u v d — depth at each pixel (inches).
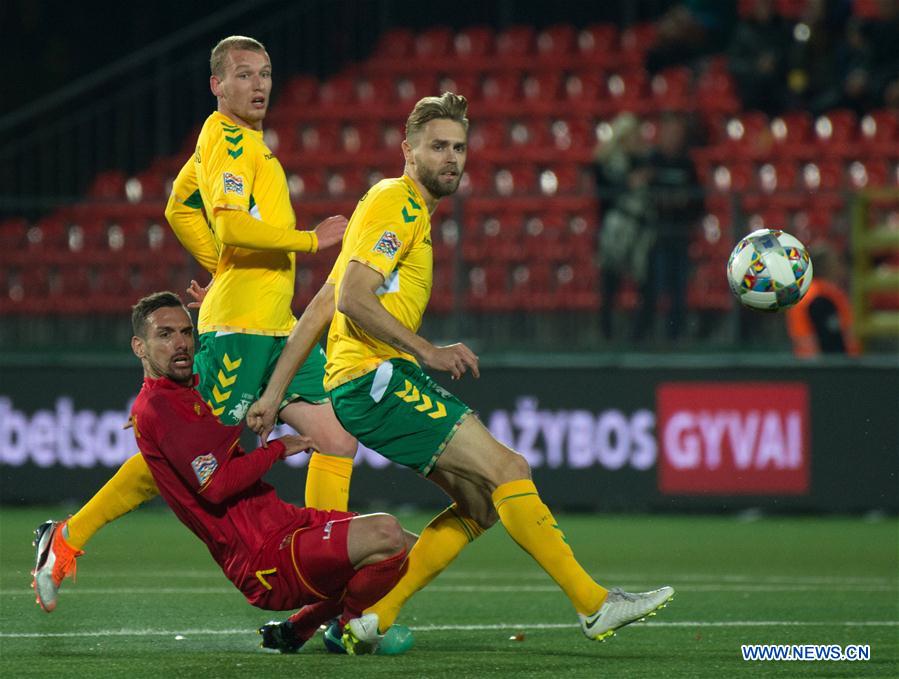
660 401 1692.9
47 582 841.5
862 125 2326.5
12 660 753.6
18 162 2319.1
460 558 1355.8
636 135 1926.7
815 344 1732.3
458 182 785.6
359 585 762.2
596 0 2721.5
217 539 757.9
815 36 2389.3
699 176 2107.5
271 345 916.6
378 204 758.5
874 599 1061.1
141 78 2699.3
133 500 844.6
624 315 1779.0
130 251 1961.1
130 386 1727.4
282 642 791.7
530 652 794.2
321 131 2461.9
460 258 1770.4
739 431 1683.1
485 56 2596.0
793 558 1343.5
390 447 764.6
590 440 1701.5
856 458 1669.5
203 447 737.0
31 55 2770.7
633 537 1517.0
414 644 826.8
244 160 885.2
